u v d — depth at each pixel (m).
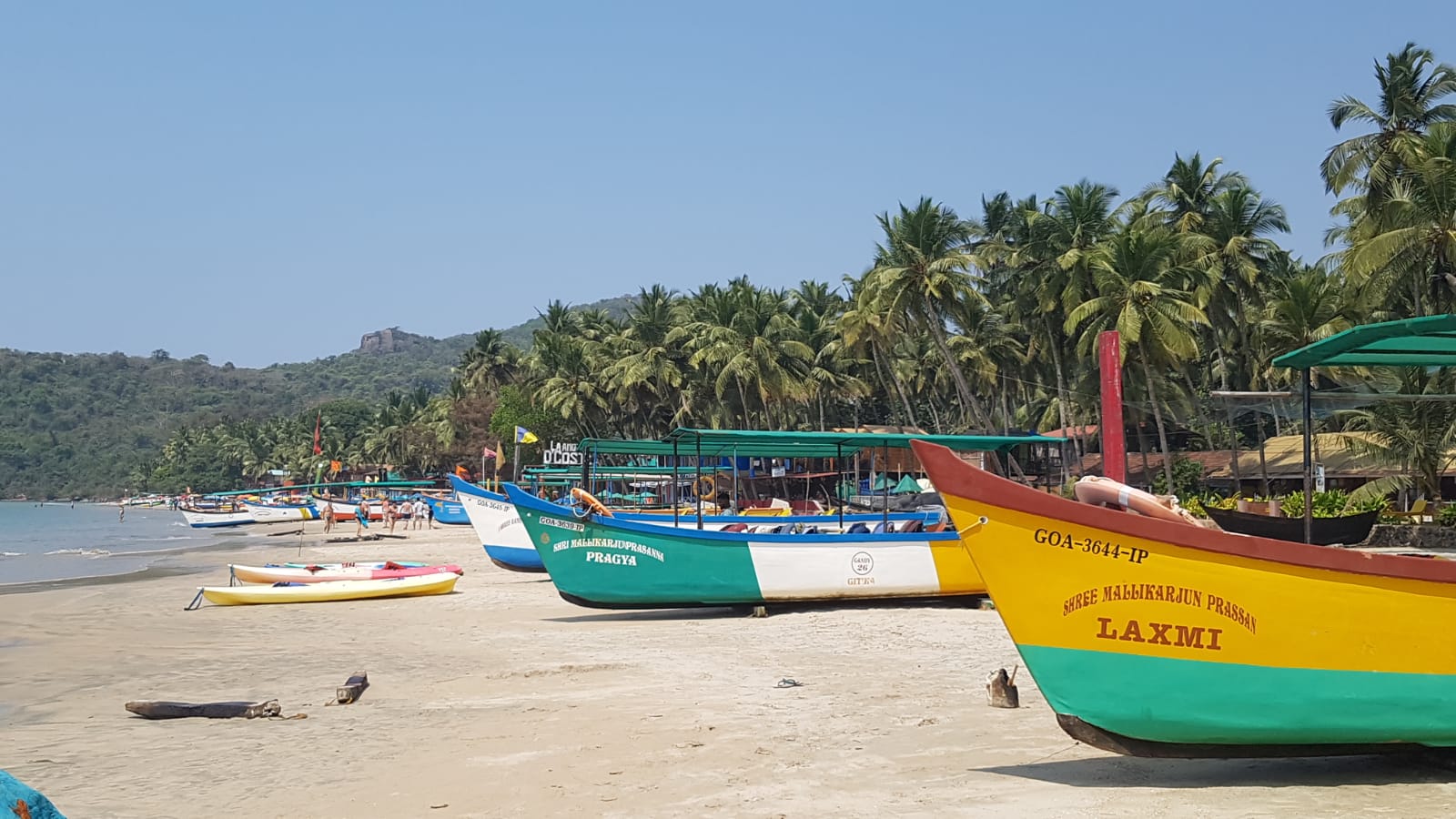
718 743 9.27
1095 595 7.43
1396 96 35.16
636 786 8.04
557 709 11.09
